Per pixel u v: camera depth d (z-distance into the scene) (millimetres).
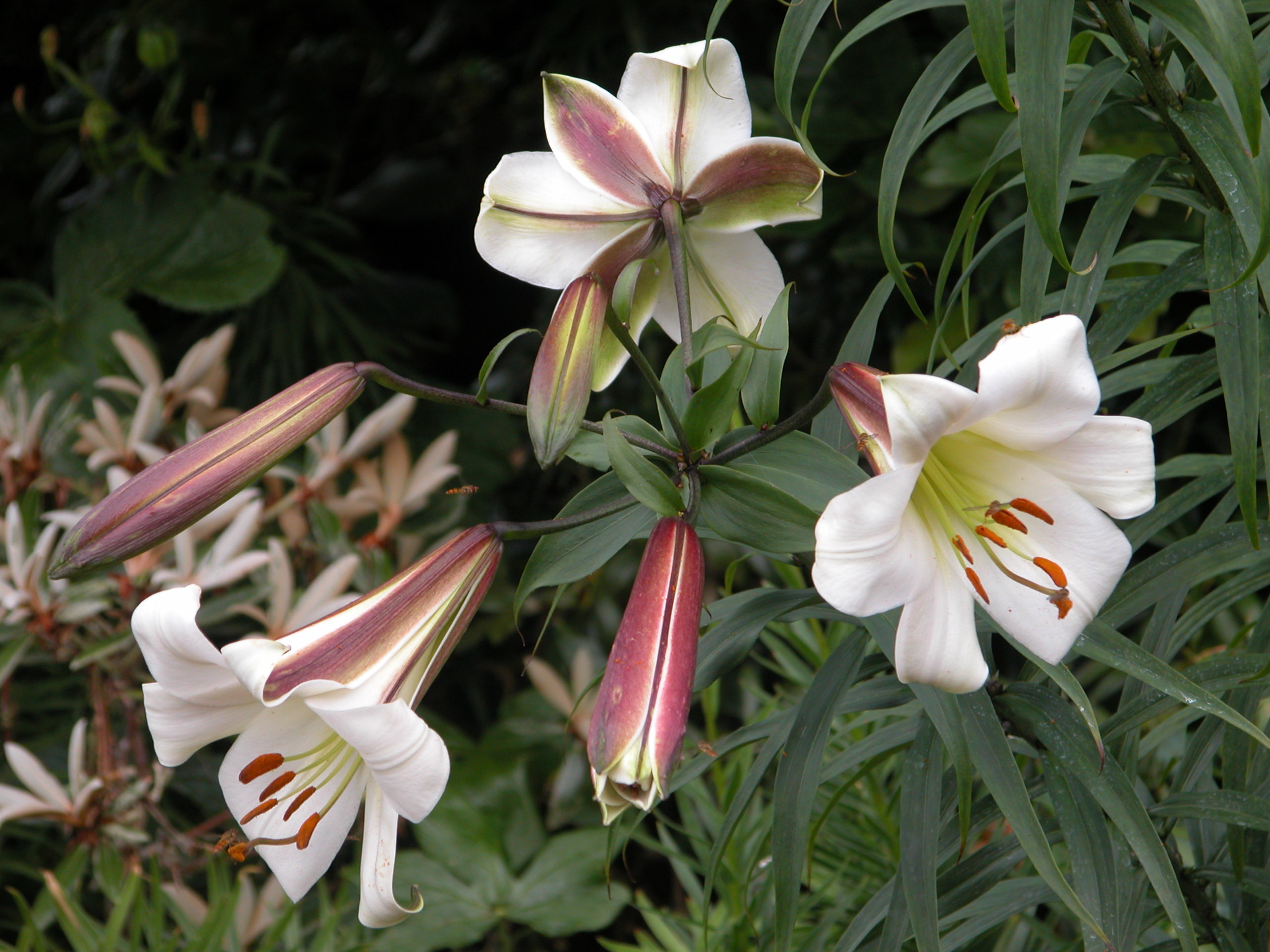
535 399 1012
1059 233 1026
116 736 1754
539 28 2564
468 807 1854
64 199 2611
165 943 1325
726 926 1332
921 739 1093
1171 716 1197
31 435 1624
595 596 2172
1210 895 1213
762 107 2109
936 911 1052
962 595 1016
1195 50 1007
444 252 2859
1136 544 1142
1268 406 1042
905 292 1056
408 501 1726
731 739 1153
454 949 1853
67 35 2695
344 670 1022
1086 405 998
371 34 2600
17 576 1439
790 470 1060
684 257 1124
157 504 1040
